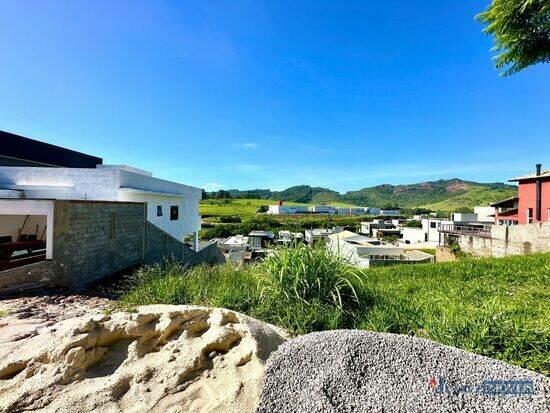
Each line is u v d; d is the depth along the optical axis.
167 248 10.32
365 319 3.47
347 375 2.06
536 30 5.10
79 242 5.66
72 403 1.83
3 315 3.56
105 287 5.54
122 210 7.30
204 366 2.25
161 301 4.18
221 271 5.79
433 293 4.85
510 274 6.18
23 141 12.82
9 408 1.79
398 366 2.15
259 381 2.10
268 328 2.92
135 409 1.84
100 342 2.38
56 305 4.12
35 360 2.14
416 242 35.84
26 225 9.76
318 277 3.86
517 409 1.79
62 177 9.68
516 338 2.59
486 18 5.41
